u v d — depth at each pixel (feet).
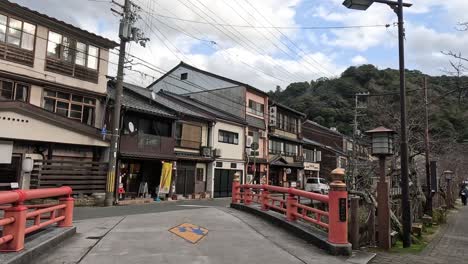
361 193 34.27
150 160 82.33
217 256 23.08
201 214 42.06
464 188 108.17
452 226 52.60
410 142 60.85
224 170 107.55
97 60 74.18
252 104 124.57
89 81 72.43
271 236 30.25
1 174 58.75
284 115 144.56
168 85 139.85
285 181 141.18
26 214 20.11
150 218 37.88
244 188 50.88
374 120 74.08
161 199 81.92
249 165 119.03
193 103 118.42
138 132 78.64
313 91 204.64
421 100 67.56
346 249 24.86
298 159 148.46
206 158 97.81
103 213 48.34
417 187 52.54
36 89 64.80
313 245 27.45
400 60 34.76
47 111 61.67
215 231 31.27
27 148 62.13
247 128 119.03
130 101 83.92
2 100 55.83
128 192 78.28
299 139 153.48
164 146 84.53
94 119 73.51
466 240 39.09
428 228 48.01
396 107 71.05
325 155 172.65
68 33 69.26
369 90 127.85
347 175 60.44
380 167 31.73
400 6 34.71
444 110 72.43
